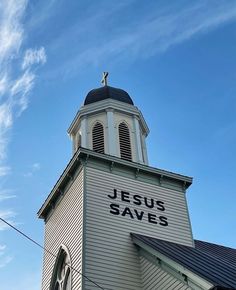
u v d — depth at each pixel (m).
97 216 21.84
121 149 26.44
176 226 23.84
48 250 24.69
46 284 23.80
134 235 21.77
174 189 25.62
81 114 28.08
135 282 20.09
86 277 19.34
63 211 24.39
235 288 15.18
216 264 18.59
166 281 18.53
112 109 27.88
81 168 23.70
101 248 20.69
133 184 24.33
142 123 29.09
